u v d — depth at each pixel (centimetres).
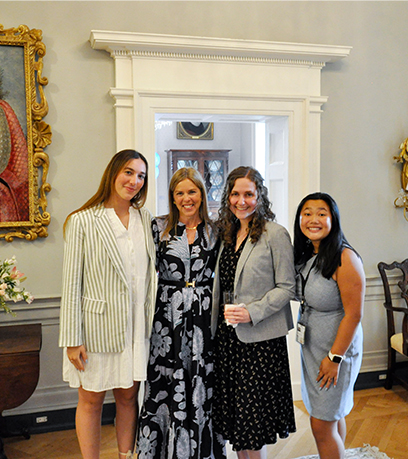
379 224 376
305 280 224
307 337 225
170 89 317
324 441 223
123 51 307
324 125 357
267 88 336
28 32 290
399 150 376
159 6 317
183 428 229
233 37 332
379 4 363
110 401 320
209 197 673
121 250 225
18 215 298
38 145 297
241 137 712
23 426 306
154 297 227
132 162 222
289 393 234
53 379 313
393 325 363
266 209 229
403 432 303
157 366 235
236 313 212
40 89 296
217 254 238
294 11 343
